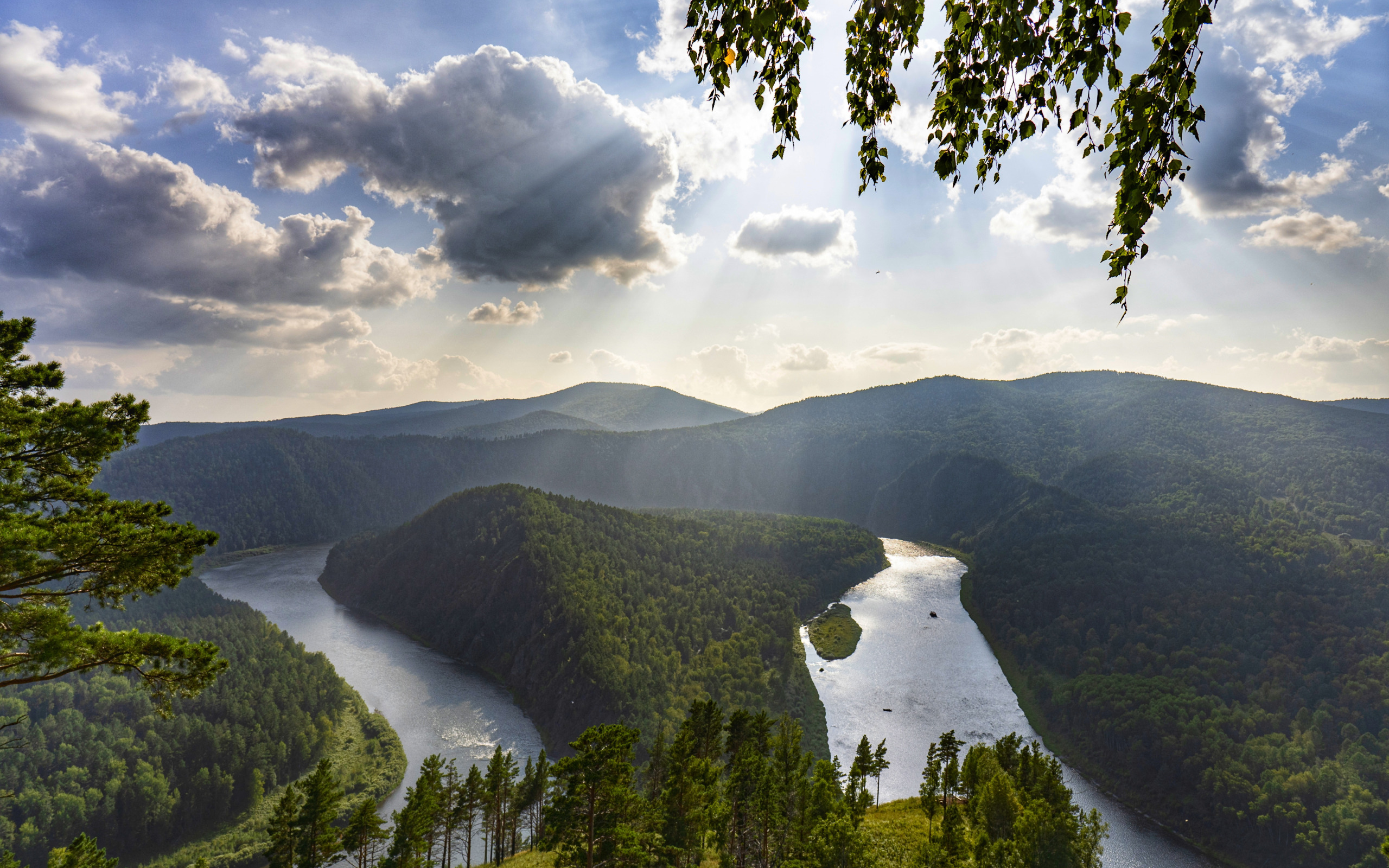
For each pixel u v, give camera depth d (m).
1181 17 5.80
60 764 122.38
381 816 112.00
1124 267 6.51
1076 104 6.59
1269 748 126.75
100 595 20.14
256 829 117.00
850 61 7.43
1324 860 105.81
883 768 97.00
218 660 20.70
